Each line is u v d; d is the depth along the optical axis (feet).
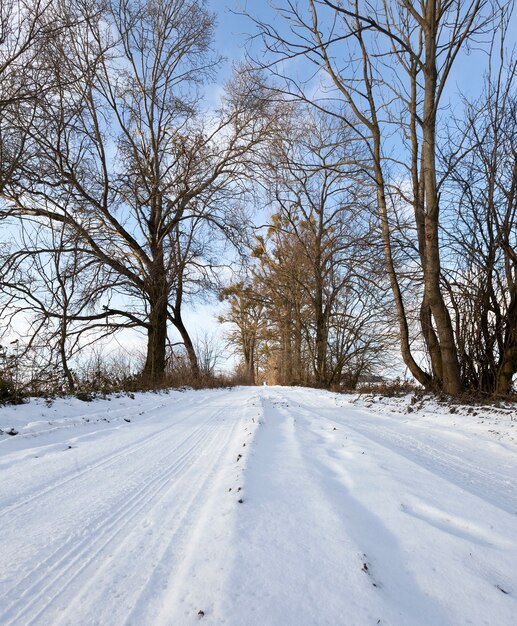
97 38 54.44
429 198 34.83
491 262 33.96
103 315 59.72
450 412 29.07
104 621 5.61
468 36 32.45
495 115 32.99
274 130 61.00
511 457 17.47
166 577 6.73
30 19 35.29
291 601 5.74
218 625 5.22
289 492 10.13
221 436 19.65
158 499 10.58
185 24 65.51
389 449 15.76
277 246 97.09
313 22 38.70
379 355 71.46
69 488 11.66
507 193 32.32
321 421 24.49
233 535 7.66
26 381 30.01
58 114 46.24
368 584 6.20
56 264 42.68
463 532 8.35
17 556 7.61
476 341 36.14
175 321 77.15
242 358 158.40
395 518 8.75
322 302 82.99
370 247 44.01
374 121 41.81
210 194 64.95
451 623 5.48
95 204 58.49
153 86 67.10
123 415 27.50
